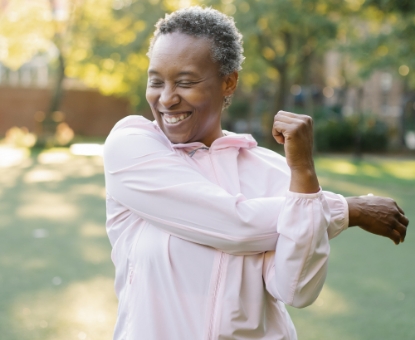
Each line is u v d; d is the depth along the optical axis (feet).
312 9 52.19
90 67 63.62
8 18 61.41
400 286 14.75
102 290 14.10
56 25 60.64
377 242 19.77
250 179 4.53
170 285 4.10
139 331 4.12
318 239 3.84
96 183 34.32
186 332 4.06
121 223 4.48
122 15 59.31
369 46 41.98
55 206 26.20
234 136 4.55
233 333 4.08
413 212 26.13
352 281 15.16
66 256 17.33
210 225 4.05
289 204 3.88
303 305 4.01
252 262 4.19
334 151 63.10
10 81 80.84
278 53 59.16
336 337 11.36
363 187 33.88
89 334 11.36
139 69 62.90
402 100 69.21
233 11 49.60
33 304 13.01
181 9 4.33
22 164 43.83
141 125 4.52
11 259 16.93
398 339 11.29
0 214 24.09
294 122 3.91
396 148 65.82
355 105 78.02
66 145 62.39
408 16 38.24
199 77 4.22
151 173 4.18
